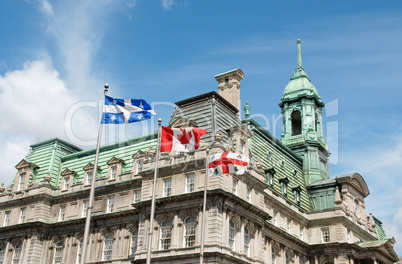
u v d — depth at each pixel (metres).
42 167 85.88
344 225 80.62
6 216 81.00
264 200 70.75
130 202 70.31
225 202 58.88
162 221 62.12
